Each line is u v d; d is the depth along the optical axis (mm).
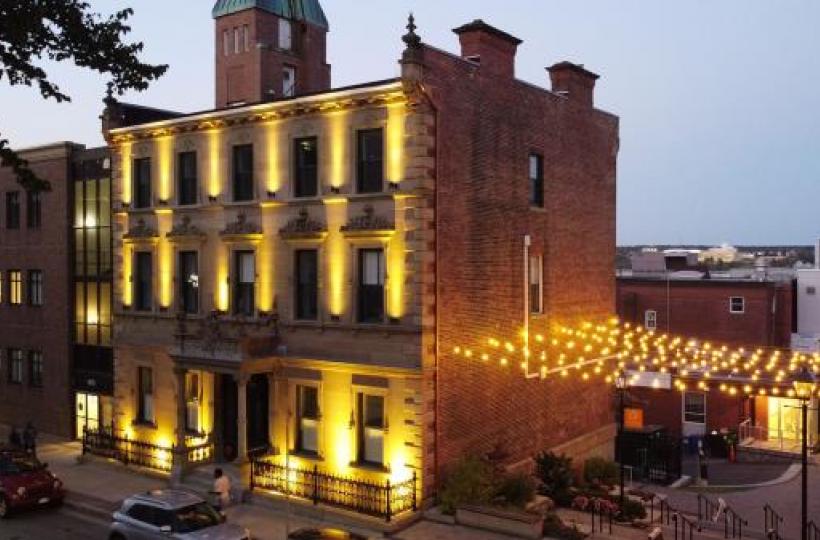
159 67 18953
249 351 26188
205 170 29297
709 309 45906
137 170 32031
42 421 37906
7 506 25000
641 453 34375
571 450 31609
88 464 31266
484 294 26344
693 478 34844
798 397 21422
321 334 26000
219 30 37500
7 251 39844
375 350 24703
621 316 48125
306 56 37938
